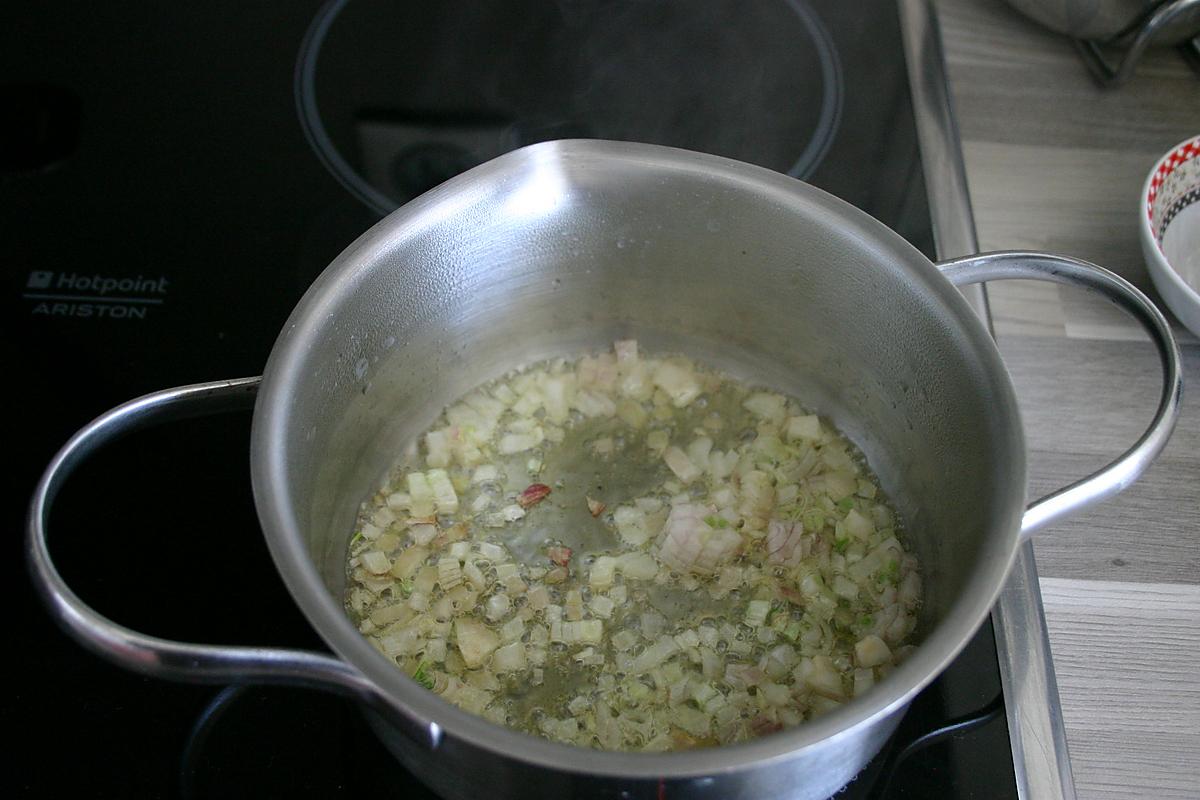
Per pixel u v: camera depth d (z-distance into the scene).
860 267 0.37
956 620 0.29
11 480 0.37
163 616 0.35
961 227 0.43
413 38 0.48
